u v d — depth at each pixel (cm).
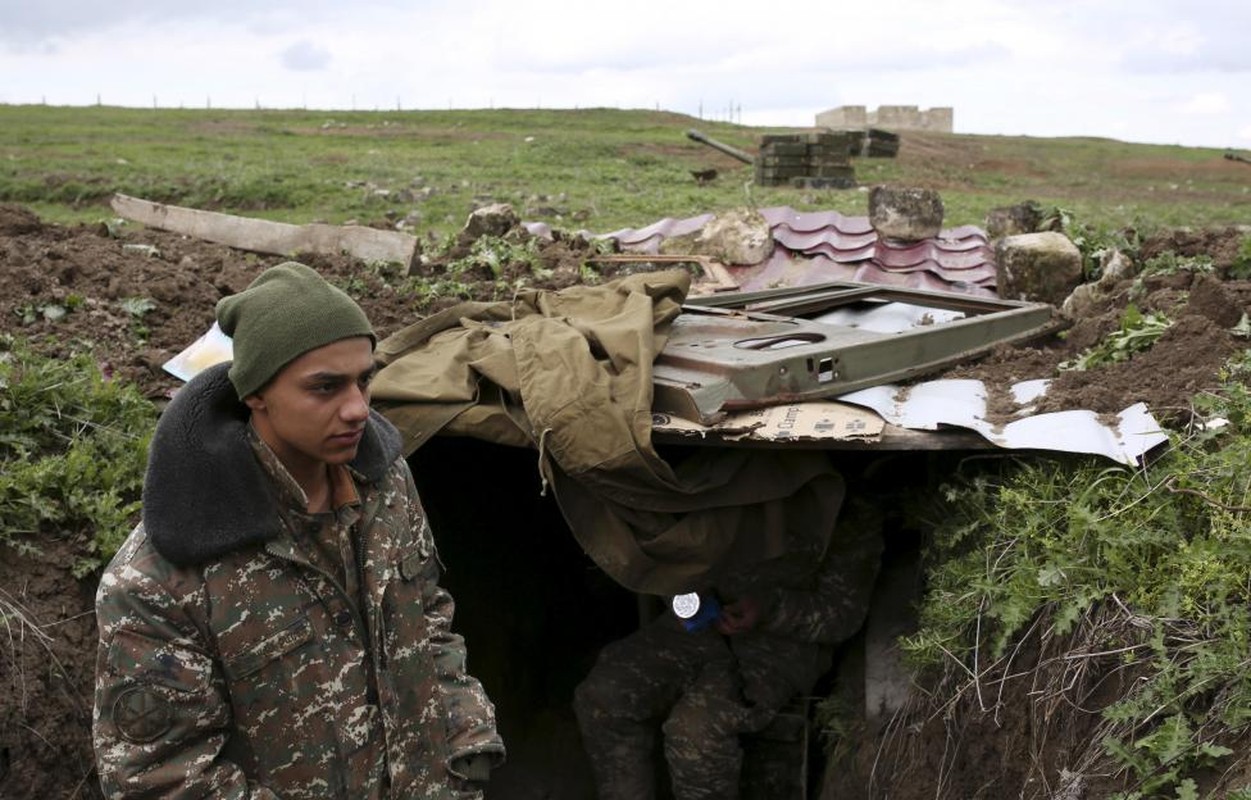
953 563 378
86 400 429
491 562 601
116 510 390
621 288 471
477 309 480
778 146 1956
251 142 2484
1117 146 3484
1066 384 415
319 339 204
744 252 765
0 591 361
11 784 334
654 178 2028
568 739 601
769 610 456
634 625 675
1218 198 2423
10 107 3375
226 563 208
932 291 559
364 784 221
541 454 389
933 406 406
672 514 405
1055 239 648
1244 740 260
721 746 475
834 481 414
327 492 221
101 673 203
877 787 403
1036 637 339
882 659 460
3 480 379
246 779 214
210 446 206
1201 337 415
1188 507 324
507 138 2781
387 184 1722
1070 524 335
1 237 590
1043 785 308
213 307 543
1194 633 288
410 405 419
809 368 418
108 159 1953
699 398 398
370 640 223
